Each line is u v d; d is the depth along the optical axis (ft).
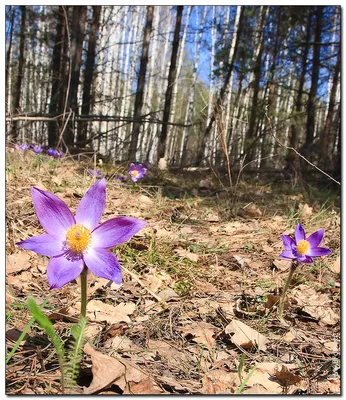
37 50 54.65
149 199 14.25
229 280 8.71
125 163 22.45
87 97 36.19
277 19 38.83
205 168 26.35
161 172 21.65
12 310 5.99
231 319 6.75
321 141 38.32
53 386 4.31
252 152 32.99
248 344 5.91
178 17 35.22
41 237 4.05
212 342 5.97
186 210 13.94
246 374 5.21
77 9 30.25
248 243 11.16
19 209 10.48
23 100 58.75
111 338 5.56
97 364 4.37
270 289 8.36
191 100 60.49
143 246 9.44
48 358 4.77
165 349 5.61
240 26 36.27
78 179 14.62
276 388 5.00
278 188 21.36
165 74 68.95
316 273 9.57
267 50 42.47
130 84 67.62
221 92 17.02
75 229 4.05
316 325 7.10
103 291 7.38
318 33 31.86
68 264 3.98
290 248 6.65
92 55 36.35
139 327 6.20
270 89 37.01
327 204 17.46
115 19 59.41
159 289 7.75
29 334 5.32
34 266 8.14
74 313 6.23
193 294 7.75
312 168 26.35
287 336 6.49
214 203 15.39
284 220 13.57
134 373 4.56
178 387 4.65
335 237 11.91
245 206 14.57
